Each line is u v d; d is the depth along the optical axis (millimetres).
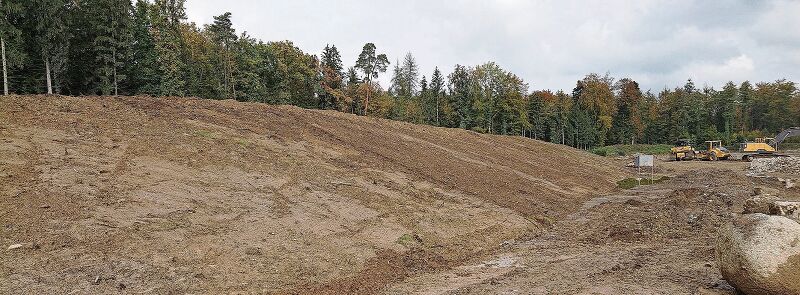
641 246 11180
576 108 72938
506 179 21266
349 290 7859
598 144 75000
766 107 90500
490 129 64375
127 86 37000
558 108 72438
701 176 28078
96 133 13688
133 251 7957
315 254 9234
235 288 7328
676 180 27953
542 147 41562
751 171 34625
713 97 86812
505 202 16406
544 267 9453
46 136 12609
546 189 21109
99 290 6637
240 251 8703
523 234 13367
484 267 9812
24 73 31641
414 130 30766
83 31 34094
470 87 66688
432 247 10992
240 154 14625
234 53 45500
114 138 13578
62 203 9117
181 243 8578
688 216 14719
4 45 28000
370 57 55594
